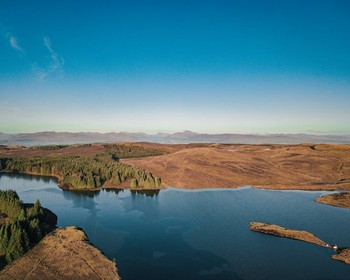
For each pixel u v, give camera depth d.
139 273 72.50
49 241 83.12
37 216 99.88
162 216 116.75
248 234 97.31
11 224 83.38
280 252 84.06
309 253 83.75
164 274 72.19
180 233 97.94
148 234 97.19
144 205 133.75
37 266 71.12
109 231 99.75
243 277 71.31
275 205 135.25
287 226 106.31
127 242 90.62
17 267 70.44
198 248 86.50
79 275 68.75
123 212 122.25
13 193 116.56
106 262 75.12
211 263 77.75
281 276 71.69
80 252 78.19
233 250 85.31
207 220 111.75
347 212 124.81
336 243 91.38
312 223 109.81
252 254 82.75
